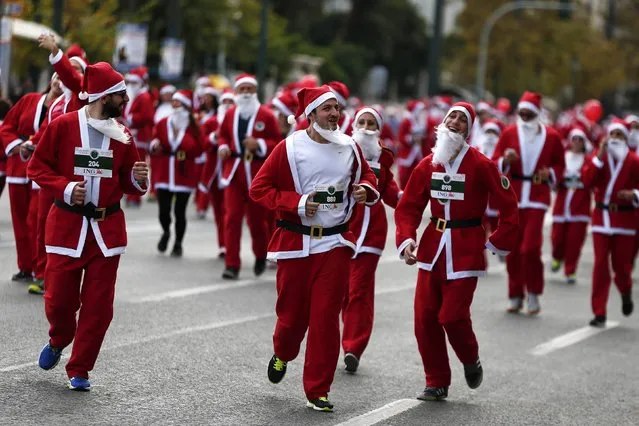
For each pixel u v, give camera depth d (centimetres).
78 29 4578
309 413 1298
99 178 1280
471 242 1394
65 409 1222
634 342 1961
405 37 13012
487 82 9831
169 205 2489
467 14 9756
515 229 1394
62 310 1291
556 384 1594
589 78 10488
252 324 1800
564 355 1806
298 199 1280
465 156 1394
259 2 7412
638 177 2080
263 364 1531
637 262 3231
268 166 1303
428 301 1410
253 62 7294
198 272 2288
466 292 1390
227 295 2045
